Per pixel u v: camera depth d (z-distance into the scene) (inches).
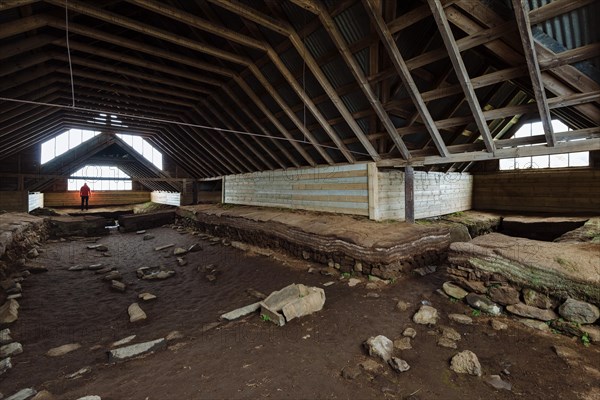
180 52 269.4
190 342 132.7
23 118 302.7
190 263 287.3
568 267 133.8
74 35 215.2
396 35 180.9
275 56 229.1
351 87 229.3
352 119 256.7
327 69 228.5
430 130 223.8
